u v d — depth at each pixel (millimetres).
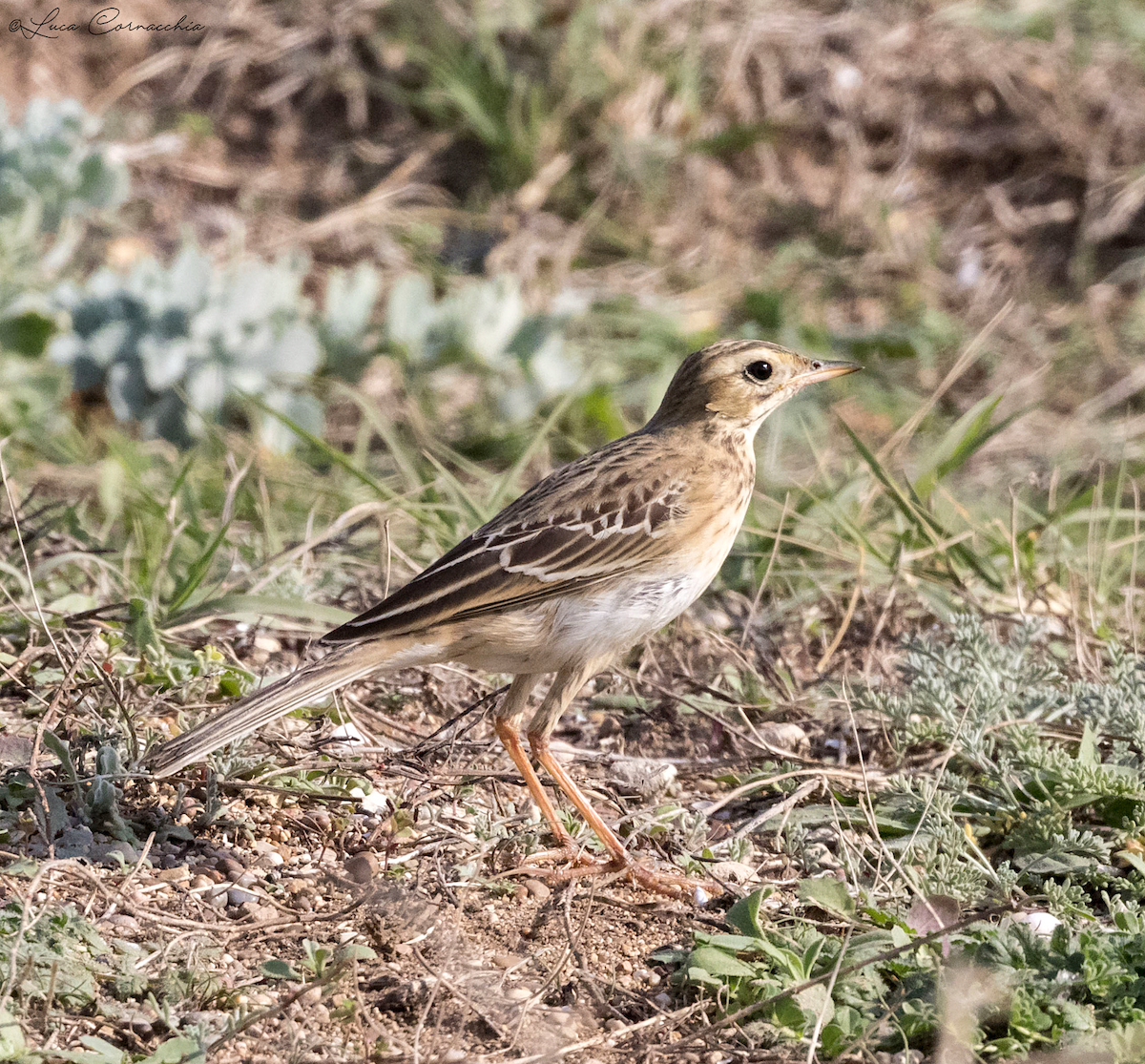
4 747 8414
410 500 13023
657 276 18828
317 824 8211
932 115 20375
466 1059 6344
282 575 11094
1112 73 20734
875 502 14039
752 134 19516
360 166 19500
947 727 8883
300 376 15477
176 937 6957
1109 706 8953
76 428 15133
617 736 10062
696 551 8711
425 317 16125
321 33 19891
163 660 9547
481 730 9805
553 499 8500
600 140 19516
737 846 8320
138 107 19234
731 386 9102
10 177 14977
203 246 18156
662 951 7289
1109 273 19531
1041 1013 6348
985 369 18203
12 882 7172
